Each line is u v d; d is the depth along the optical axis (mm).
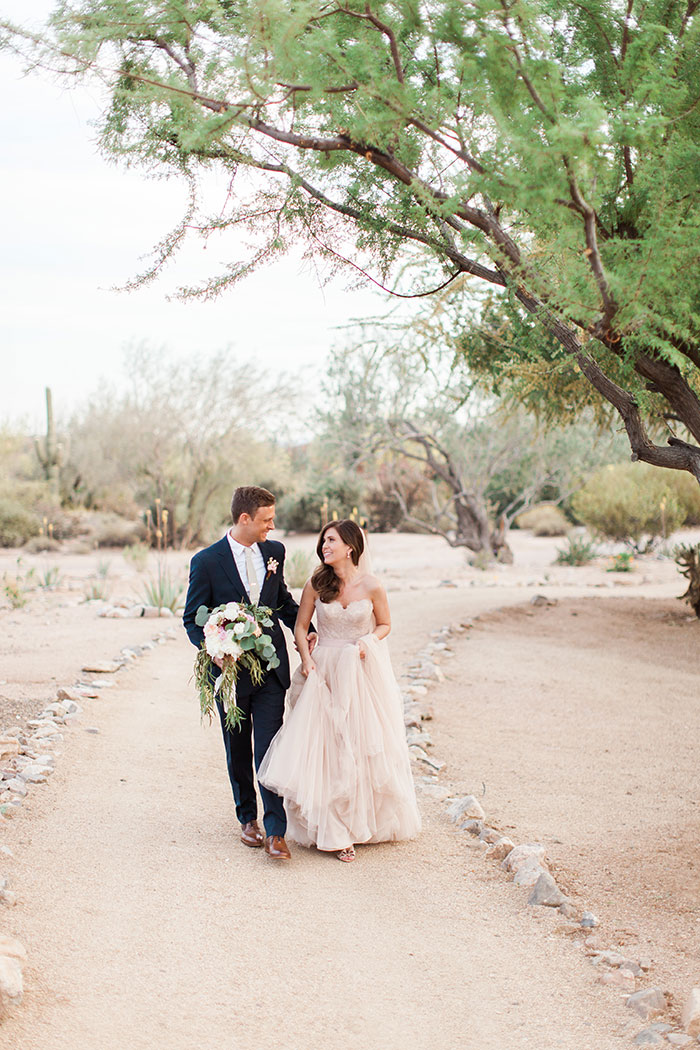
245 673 4871
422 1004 3383
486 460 23625
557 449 24188
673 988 3566
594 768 6727
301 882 4492
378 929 4012
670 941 4039
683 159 4254
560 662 10375
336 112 4766
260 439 31453
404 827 5113
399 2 4230
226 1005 3309
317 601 5188
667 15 4867
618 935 4070
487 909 4270
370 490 38438
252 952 3727
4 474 36000
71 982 3385
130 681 9047
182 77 4801
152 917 3988
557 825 5555
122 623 13203
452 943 3902
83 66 4371
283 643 5082
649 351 4992
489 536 25016
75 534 33812
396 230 5484
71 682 8789
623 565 22000
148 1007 3258
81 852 4672
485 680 9477
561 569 23469
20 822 5008
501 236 4918
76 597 17266
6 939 3541
